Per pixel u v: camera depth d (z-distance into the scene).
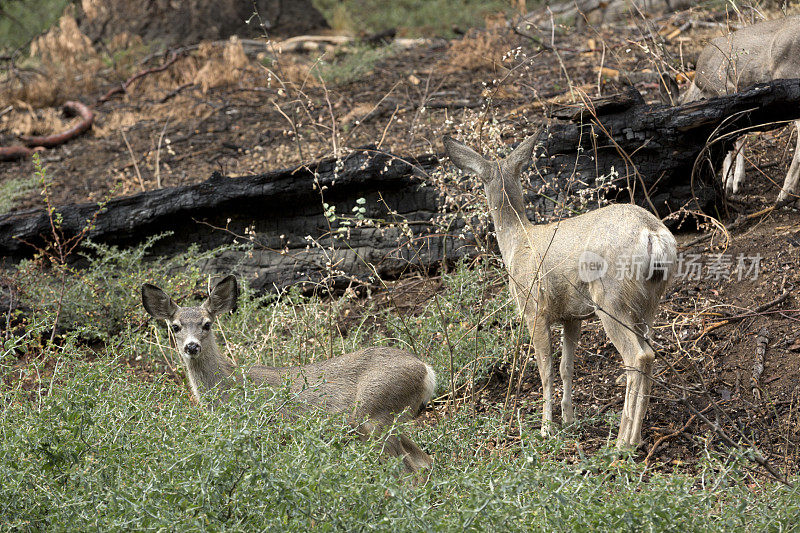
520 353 11.34
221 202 14.33
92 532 6.25
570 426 9.24
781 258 11.99
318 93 20.89
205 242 14.81
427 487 6.80
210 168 17.92
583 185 13.36
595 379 11.04
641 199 13.41
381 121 18.33
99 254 14.95
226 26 26.44
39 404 8.52
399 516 6.21
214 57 23.23
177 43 26.05
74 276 14.42
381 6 30.77
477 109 17.62
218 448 6.40
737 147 13.96
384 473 6.63
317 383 8.32
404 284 13.69
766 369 10.37
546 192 13.43
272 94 21.38
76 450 7.49
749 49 13.97
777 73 13.60
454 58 21.58
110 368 8.85
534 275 9.83
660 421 9.98
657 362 10.76
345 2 31.28
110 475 7.06
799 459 8.88
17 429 7.59
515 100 17.27
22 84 23.38
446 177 13.05
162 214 14.55
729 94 13.71
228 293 10.45
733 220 13.39
